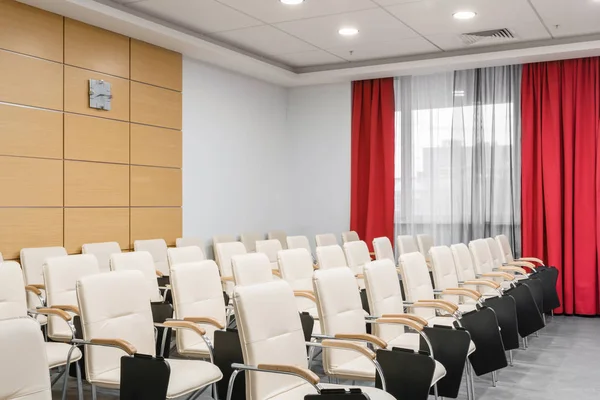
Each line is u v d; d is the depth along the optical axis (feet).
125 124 23.61
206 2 21.31
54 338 15.57
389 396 10.84
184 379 11.77
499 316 17.28
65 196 21.24
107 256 21.75
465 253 21.79
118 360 12.42
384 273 15.14
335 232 33.42
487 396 16.07
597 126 27.43
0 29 19.06
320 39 26.48
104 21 21.70
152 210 24.94
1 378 7.67
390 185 31.73
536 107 28.71
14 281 14.14
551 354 20.43
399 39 26.45
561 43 26.48
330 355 12.66
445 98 30.71
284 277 18.71
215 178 28.71
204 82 27.99
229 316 16.66
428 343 12.99
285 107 34.06
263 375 10.59
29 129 20.01
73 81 21.48
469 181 30.19
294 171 34.12
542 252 28.55
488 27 24.66
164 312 14.98
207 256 28.09
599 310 27.45
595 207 27.45
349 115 32.94
